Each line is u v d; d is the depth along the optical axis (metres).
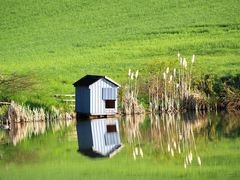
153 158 56.56
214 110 90.50
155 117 85.25
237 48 129.00
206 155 57.00
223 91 93.69
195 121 79.81
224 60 116.88
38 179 48.91
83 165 53.94
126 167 52.91
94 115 85.31
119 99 90.88
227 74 101.00
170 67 100.56
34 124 80.81
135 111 88.56
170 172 50.59
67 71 117.69
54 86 98.12
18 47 150.50
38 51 144.12
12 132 74.31
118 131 72.81
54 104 87.56
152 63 109.12
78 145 63.66
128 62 123.38
